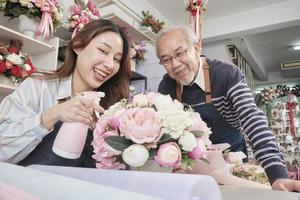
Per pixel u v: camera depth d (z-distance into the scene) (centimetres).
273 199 55
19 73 194
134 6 357
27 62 203
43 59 229
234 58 488
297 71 670
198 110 141
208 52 474
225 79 132
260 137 102
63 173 52
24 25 205
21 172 43
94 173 50
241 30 412
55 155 65
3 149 72
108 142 59
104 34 101
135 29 311
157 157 58
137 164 57
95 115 69
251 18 408
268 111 498
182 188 38
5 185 33
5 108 86
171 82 151
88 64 101
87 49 101
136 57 329
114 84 118
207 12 418
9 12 200
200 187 39
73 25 231
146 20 348
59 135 66
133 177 44
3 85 183
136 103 65
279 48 575
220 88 134
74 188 34
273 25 394
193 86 141
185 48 126
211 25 436
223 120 142
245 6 403
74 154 65
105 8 304
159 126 58
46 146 74
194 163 65
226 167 83
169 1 392
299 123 417
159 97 64
